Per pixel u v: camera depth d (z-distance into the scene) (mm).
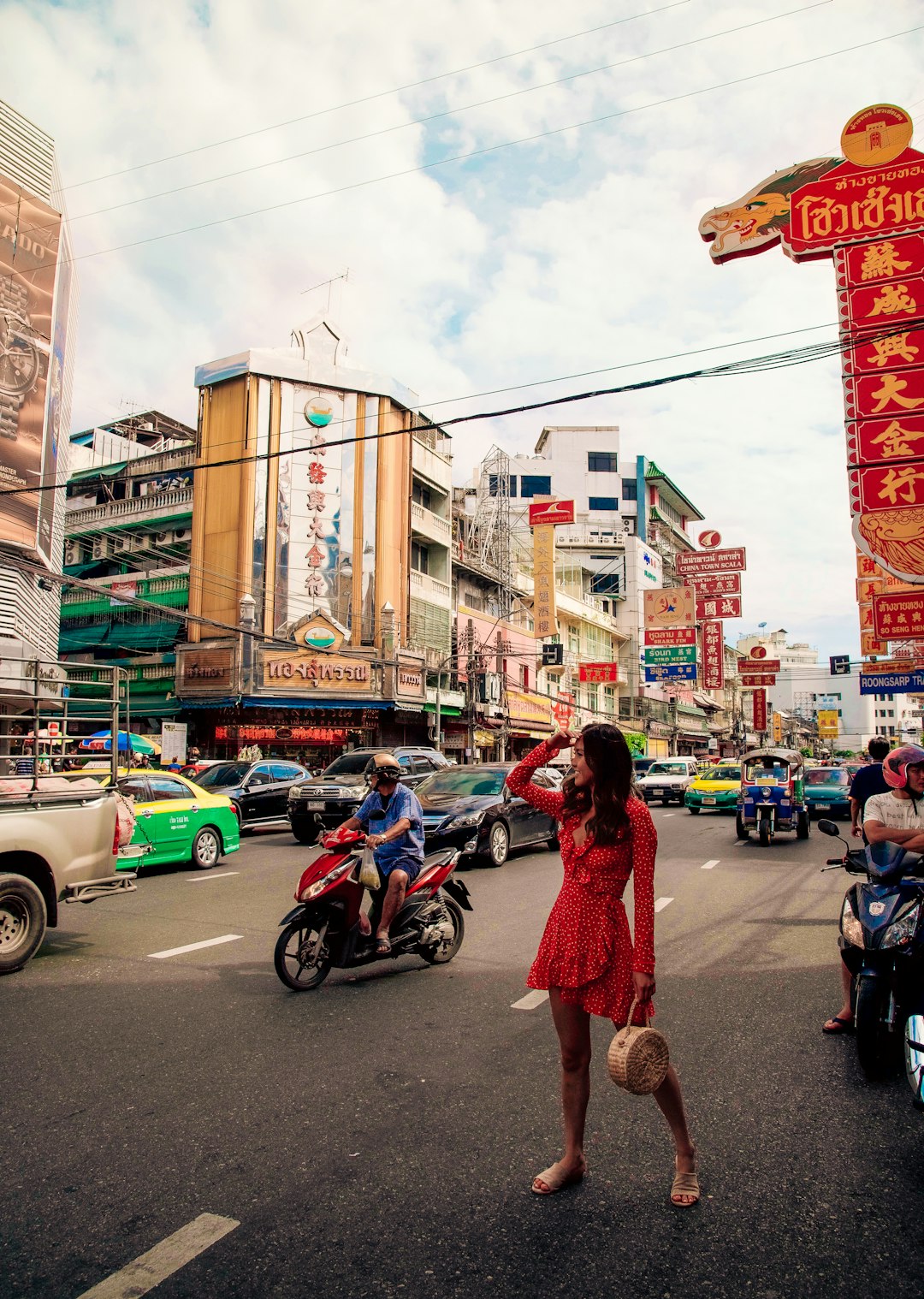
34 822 6766
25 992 5961
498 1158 3504
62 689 8398
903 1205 3170
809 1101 4148
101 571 33938
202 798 12641
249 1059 4645
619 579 58469
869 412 11711
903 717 104312
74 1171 3387
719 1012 5578
